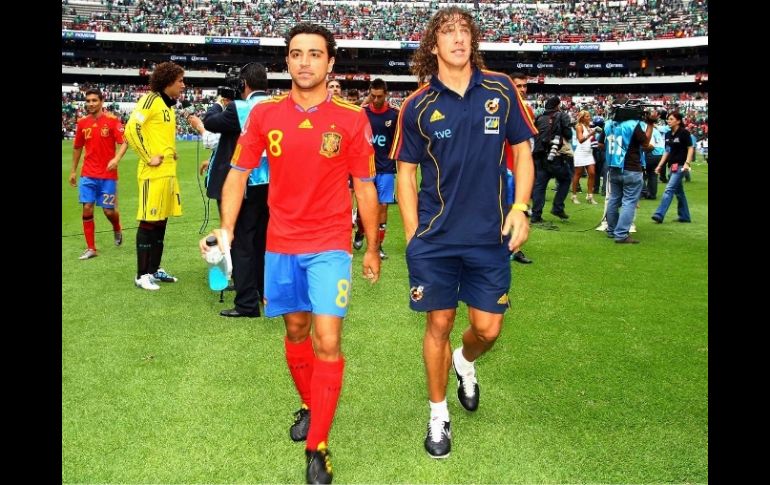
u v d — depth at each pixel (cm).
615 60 5166
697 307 508
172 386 352
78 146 680
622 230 784
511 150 298
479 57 284
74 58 5103
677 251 741
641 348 414
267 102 277
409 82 5462
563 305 514
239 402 334
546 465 275
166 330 447
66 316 475
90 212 684
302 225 278
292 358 299
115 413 319
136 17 5128
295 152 269
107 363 383
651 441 294
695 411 323
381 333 444
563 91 5400
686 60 5006
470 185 276
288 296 285
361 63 5422
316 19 5325
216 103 495
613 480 263
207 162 626
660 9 5134
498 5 5512
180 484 259
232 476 266
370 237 288
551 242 796
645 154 1223
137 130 527
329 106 273
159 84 548
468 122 271
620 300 529
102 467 270
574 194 1194
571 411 325
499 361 392
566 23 5250
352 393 347
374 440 298
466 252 280
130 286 568
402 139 286
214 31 5041
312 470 260
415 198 291
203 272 628
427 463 277
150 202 545
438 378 285
